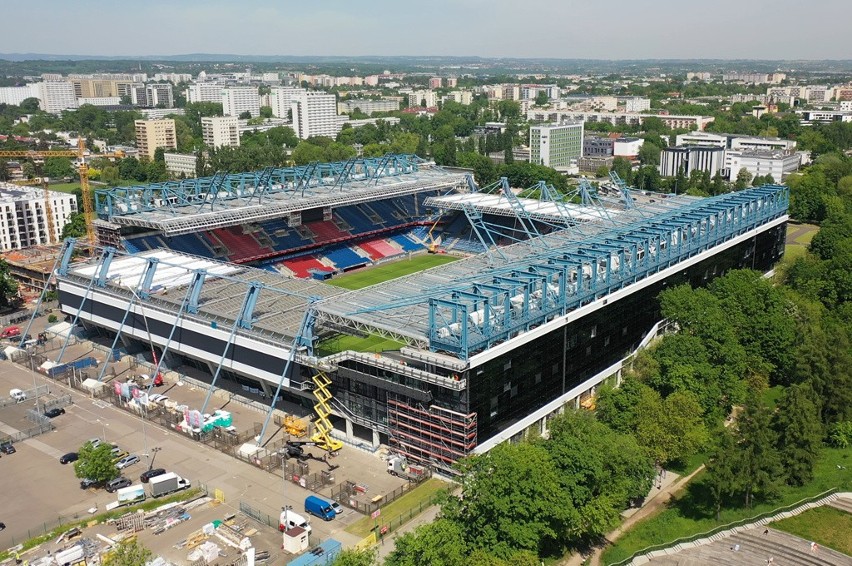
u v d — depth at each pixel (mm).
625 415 153125
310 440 167500
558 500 120812
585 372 184875
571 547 129375
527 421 165875
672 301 189500
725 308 195125
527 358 162750
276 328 182250
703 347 170750
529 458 123750
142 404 183750
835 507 138500
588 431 136375
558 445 130750
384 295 185000
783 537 130000
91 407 188000
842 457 155125
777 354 189625
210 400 190625
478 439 151625
